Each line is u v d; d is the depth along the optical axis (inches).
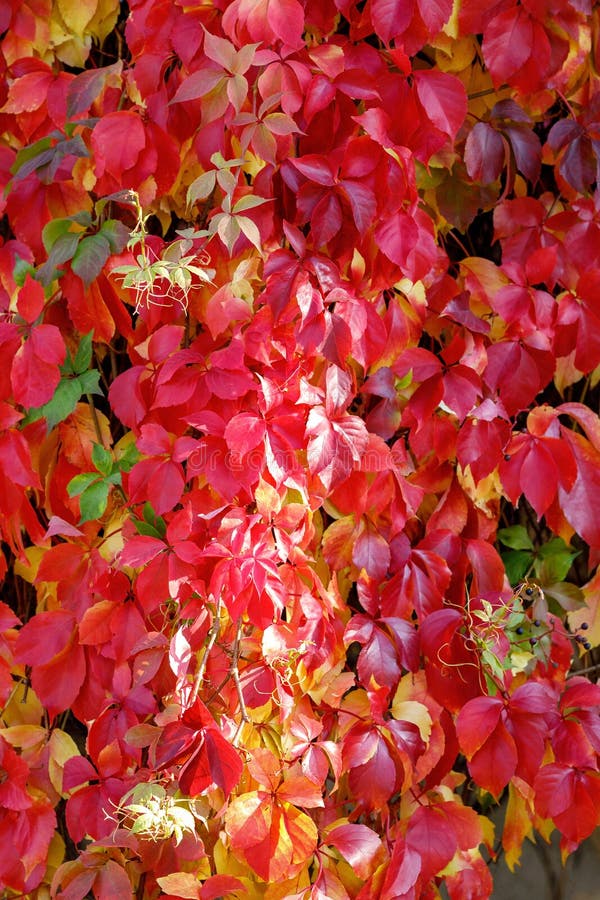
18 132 72.2
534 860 77.0
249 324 68.1
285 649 67.2
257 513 66.8
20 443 69.9
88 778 69.4
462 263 71.8
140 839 68.4
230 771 64.6
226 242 66.0
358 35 69.7
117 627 69.7
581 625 73.5
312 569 70.2
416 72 68.7
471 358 71.1
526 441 71.9
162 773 66.2
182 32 68.1
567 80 71.5
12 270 70.9
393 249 68.2
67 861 72.5
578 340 71.9
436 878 73.1
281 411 67.6
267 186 67.9
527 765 69.8
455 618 70.4
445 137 69.0
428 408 70.4
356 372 71.5
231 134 68.7
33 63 71.0
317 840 69.6
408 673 71.7
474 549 71.7
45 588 72.2
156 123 69.0
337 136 68.4
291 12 66.7
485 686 71.3
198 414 67.0
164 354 68.2
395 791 71.2
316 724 68.0
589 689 71.3
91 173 70.4
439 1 68.2
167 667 69.8
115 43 73.9
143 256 65.9
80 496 69.0
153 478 67.7
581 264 72.0
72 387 69.2
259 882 70.4
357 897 69.8
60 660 70.3
